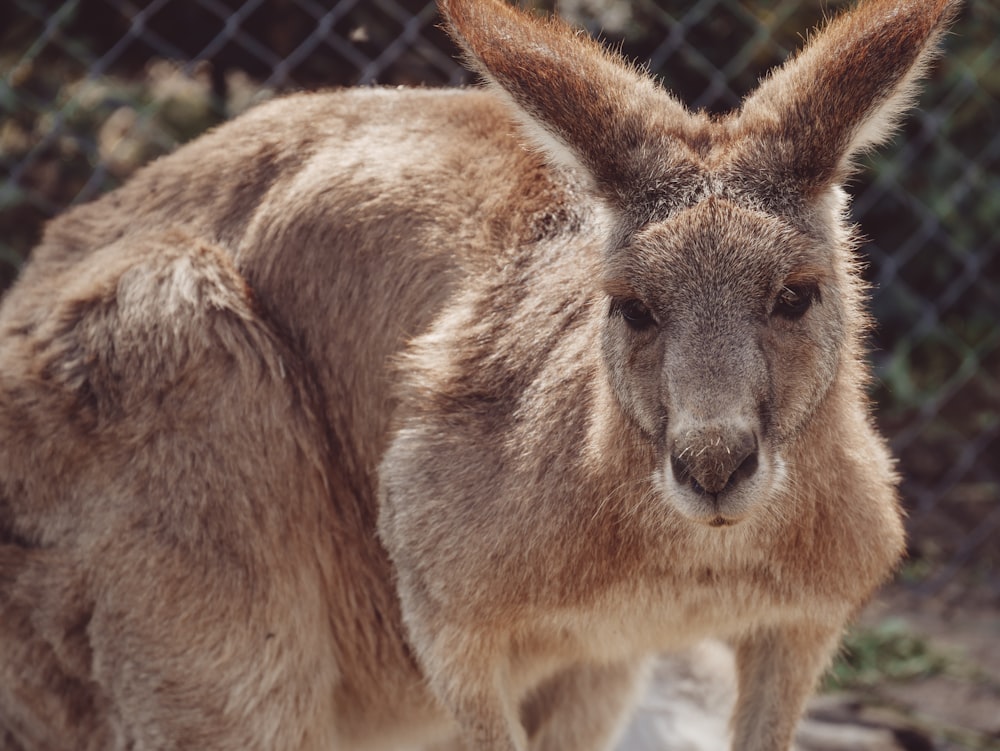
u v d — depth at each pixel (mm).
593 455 4812
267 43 8352
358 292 5574
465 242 5461
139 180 6016
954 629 8352
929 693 7641
